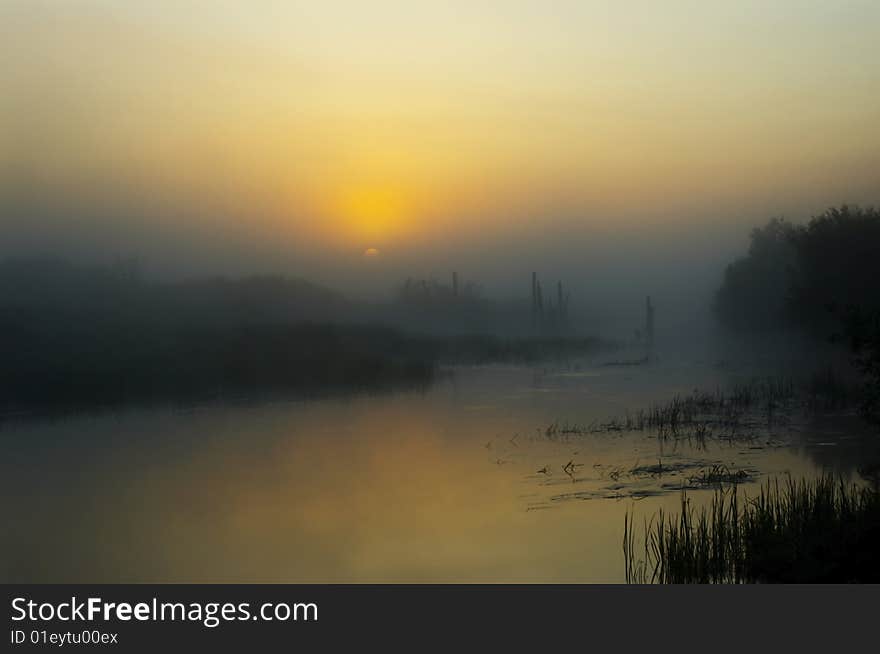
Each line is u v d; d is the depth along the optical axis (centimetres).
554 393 3459
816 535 1105
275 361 3941
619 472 1784
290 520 1455
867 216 4547
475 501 1563
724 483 1636
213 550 1283
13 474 1883
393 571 1159
